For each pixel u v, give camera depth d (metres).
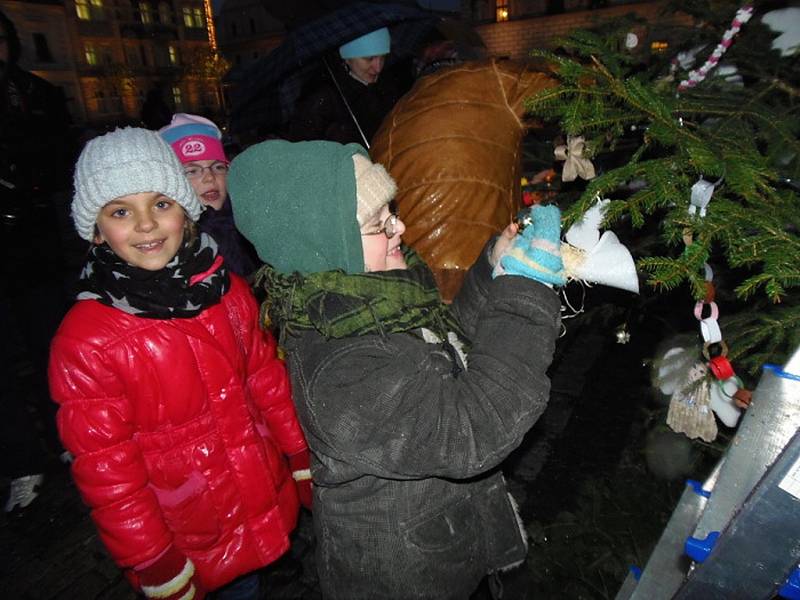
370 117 3.23
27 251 2.54
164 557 1.34
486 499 1.25
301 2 3.12
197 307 1.39
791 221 1.13
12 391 2.52
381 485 1.12
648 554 2.12
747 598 0.85
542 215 1.04
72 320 1.32
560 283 1.03
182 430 1.40
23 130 2.54
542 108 1.37
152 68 37.53
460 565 1.18
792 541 0.78
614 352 3.63
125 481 1.30
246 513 1.50
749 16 1.35
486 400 0.96
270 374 1.62
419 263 1.20
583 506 2.42
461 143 1.78
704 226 1.06
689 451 2.43
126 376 1.32
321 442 1.05
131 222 1.30
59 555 2.39
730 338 1.37
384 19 2.95
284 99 3.40
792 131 1.32
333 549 1.18
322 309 1.00
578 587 2.05
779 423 0.91
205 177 2.24
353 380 0.98
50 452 3.00
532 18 20.91
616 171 1.17
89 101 34.25
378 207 1.06
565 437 2.91
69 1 32.62
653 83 1.60
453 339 1.20
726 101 1.45
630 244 1.89
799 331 1.23
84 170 1.30
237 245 2.27
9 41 2.55
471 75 1.86
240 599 1.73
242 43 47.22
